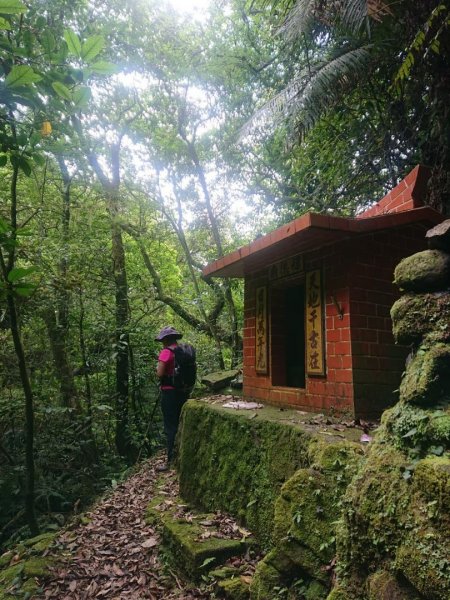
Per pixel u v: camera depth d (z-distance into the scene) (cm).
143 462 738
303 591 251
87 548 423
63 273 670
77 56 189
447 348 214
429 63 492
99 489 749
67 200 848
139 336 895
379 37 527
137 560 394
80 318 860
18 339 418
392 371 391
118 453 896
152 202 1005
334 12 504
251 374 534
